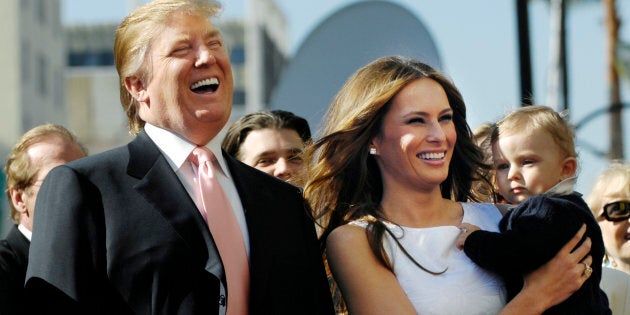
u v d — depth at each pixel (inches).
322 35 497.4
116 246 295.3
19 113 3157.0
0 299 352.2
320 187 350.0
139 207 300.7
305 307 315.3
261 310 305.0
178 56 313.9
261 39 4237.2
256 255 308.7
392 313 321.1
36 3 3353.8
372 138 345.1
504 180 387.5
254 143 436.5
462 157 359.3
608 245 440.5
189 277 296.8
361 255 331.0
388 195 345.1
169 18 317.1
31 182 387.9
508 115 390.6
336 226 351.3
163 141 316.8
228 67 320.8
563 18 1009.5
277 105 502.9
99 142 4392.2
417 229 337.1
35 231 302.4
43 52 3440.0
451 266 331.0
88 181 303.0
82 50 4552.2
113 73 4510.3
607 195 440.5
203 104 313.6
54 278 291.4
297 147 436.8
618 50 2027.6
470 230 338.6
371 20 478.6
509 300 331.0
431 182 337.1
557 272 325.1
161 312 292.8
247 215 314.7
